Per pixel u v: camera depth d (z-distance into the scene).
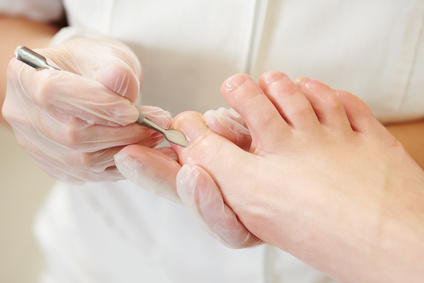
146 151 0.31
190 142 0.32
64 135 0.30
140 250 0.45
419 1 0.33
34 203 0.71
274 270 0.41
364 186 0.31
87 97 0.29
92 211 0.45
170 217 0.42
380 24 0.34
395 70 0.35
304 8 0.33
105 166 0.33
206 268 0.43
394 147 0.33
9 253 0.66
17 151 0.75
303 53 0.35
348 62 0.35
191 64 0.36
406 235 0.29
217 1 0.34
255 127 0.32
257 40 0.34
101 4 0.36
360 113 0.33
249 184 0.31
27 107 0.31
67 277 0.49
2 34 0.41
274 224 0.31
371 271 0.29
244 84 0.32
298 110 0.32
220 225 0.31
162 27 0.35
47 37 0.41
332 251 0.30
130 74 0.30
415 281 0.28
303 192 0.31
